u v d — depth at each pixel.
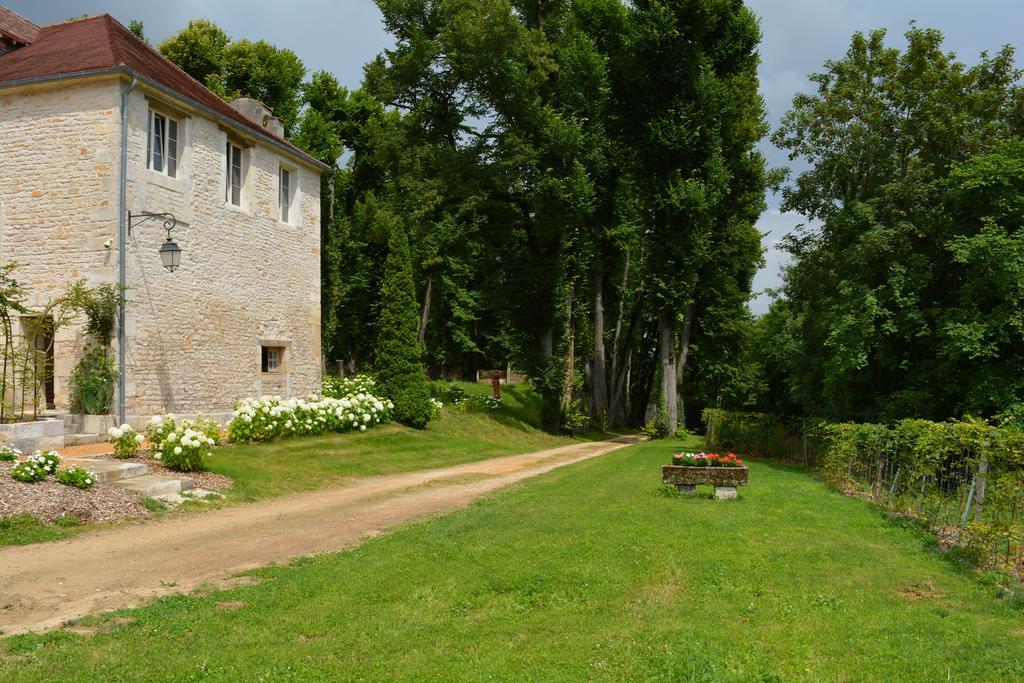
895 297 17.20
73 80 15.52
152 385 16.23
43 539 8.80
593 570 7.08
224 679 4.84
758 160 36.19
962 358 16.22
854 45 20.94
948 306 17.31
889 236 17.53
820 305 21.67
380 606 6.43
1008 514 7.79
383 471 17.08
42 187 15.81
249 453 15.94
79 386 14.92
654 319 44.97
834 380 19.11
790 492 12.49
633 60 30.31
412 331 24.52
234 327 19.17
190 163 17.53
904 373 18.64
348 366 44.09
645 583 6.79
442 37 28.69
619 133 32.16
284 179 22.12
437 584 6.95
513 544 8.16
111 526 9.73
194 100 17.33
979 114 19.72
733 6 33.16
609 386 46.19
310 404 19.72
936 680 4.51
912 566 7.41
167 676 4.89
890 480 12.19
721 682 4.54
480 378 55.69
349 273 41.41
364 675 4.89
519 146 28.06
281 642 5.62
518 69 28.28
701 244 30.59
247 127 19.53
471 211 30.11
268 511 11.58
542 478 15.95
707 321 37.69
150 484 11.39
